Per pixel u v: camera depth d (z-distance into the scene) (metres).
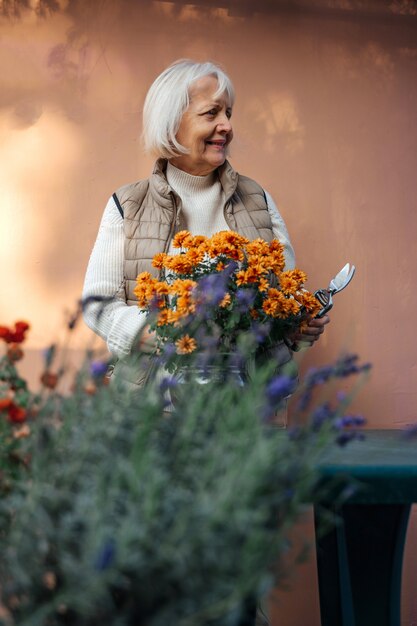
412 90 3.21
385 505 1.74
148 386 1.32
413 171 3.20
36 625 0.95
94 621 0.98
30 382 2.90
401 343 3.15
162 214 2.55
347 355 1.35
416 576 3.05
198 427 1.20
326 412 1.19
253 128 3.09
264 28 3.12
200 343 1.80
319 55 3.15
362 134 3.17
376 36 3.20
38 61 2.97
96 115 3.00
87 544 0.96
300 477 1.09
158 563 0.94
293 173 3.12
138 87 3.02
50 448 1.12
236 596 0.92
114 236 2.56
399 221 3.18
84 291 2.53
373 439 1.88
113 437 1.12
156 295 1.93
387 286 3.16
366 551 1.74
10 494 1.20
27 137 2.96
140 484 1.00
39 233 2.96
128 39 3.02
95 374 1.27
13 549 1.04
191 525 0.95
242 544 0.98
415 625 3.04
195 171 2.61
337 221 3.14
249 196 2.66
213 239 2.05
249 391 1.23
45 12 2.98
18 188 2.96
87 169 2.99
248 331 1.96
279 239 2.67
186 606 0.95
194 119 2.51
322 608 1.78
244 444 1.06
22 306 2.94
